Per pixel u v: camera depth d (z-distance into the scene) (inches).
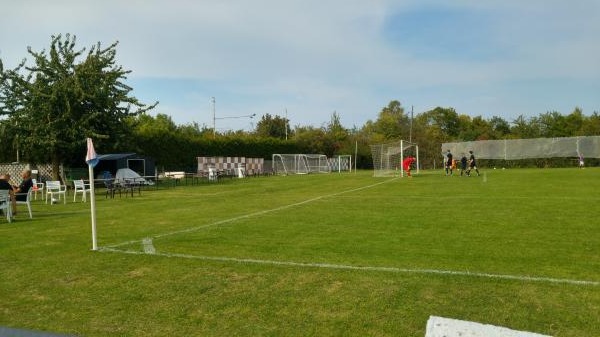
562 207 484.7
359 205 548.7
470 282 212.8
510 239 315.3
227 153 1847.9
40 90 917.2
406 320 173.0
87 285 226.4
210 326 175.3
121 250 297.4
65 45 968.3
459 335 130.3
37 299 209.8
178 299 203.2
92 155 304.5
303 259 263.6
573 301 186.7
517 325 166.1
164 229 387.9
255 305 193.2
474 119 3248.0
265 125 2989.7
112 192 790.5
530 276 221.6
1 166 1030.4
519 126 2790.4
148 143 1531.7
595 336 156.9
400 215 447.5
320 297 198.7
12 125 916.0
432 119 3412.9
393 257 265.9
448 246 295.1
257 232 362.9
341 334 164.2
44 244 327.0
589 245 291.9
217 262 259.0
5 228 415.8
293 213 482.6
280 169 1875.0
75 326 179.8
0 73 925.2
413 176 1274.6
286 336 164.6
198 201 661.9
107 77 976.3
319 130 2694.4
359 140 2640.3
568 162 1727.4
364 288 207.3
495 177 1097.4
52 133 912.3
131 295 210.2
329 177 1384.1
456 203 545.6
